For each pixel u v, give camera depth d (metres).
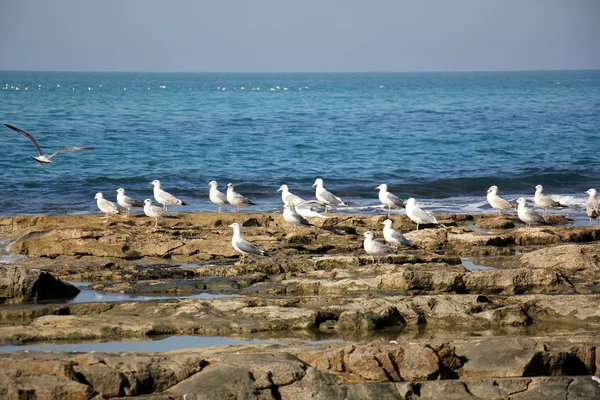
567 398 11.40
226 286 17.91
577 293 17.42
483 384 11.58
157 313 15.45
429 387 11.52
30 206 29.72
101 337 14.02
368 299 16.00
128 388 11.13
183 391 11.00
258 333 14.65
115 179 35.38
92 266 19.38
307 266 19.47
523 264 20.02
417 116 73.50
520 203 24.53
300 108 85.19
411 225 24.64
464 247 21.92
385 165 41.69
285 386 11.24
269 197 33.00
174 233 22.61
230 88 177.00
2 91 130.12
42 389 10.47
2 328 14.03
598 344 12.88
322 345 12.94
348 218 24.94
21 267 16.59
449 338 14.49
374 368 11.96
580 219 28.67
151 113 71.88
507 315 15.61
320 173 38.78
